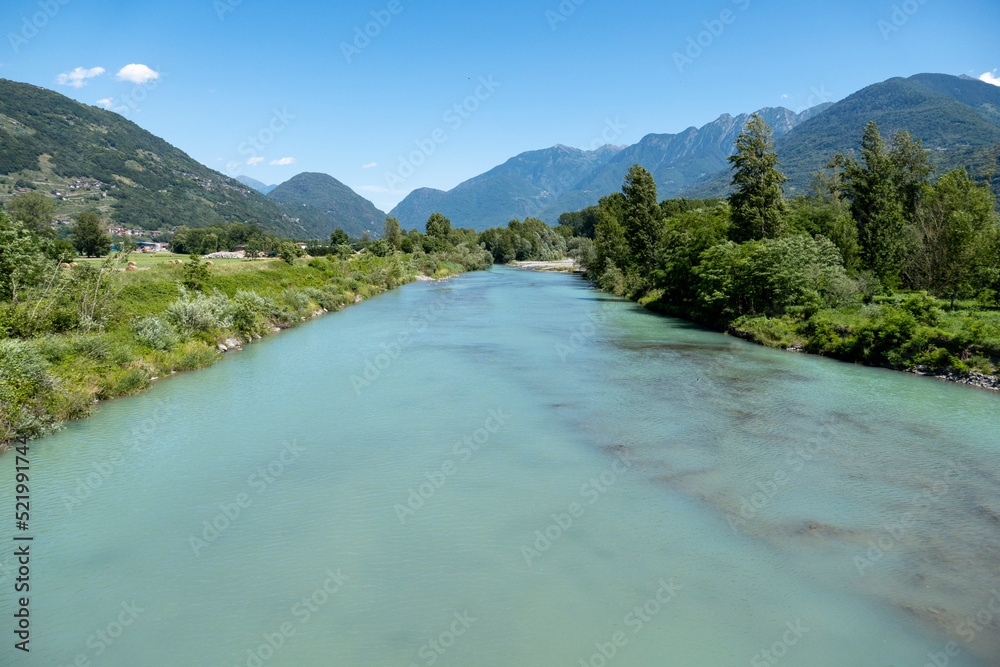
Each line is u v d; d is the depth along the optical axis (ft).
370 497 55.93
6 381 70.38
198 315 121.08
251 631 36.91
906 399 86.79
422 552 46.24
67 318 96.84
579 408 84.07
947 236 156.66
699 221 229.04
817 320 127.65
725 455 65.77
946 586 41.34
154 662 33.99
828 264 147.33
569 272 461.78
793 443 69.21
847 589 41.09
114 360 92.73
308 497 55.83
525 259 598.75
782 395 89.81
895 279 168.25
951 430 73.05
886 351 110.11
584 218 652.48
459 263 467.93
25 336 87.66
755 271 150.92
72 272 110.22
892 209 182.80
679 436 71.97
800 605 39.37
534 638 36.17
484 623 37.73
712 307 169.68
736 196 196.65
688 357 119.85
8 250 96.07
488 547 46.98
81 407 78.28
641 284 244.42
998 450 66.28
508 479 59.93
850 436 71.15
